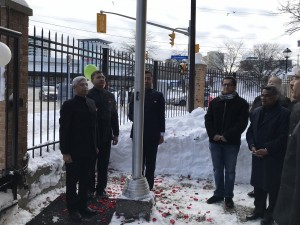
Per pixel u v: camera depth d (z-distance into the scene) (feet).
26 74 16.89
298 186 9.21
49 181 18.20
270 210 15.81
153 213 16.05
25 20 16.71
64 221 15.52
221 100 18.38
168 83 38.52
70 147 15.07
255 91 46.09
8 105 15.55
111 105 18.48
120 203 15.66
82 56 22.82
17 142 15.15
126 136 25.44
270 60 160.45
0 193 14.51
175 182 22.84
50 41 19.11
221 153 18.66
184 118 29.94
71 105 14.96
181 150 24.58
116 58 27.45
